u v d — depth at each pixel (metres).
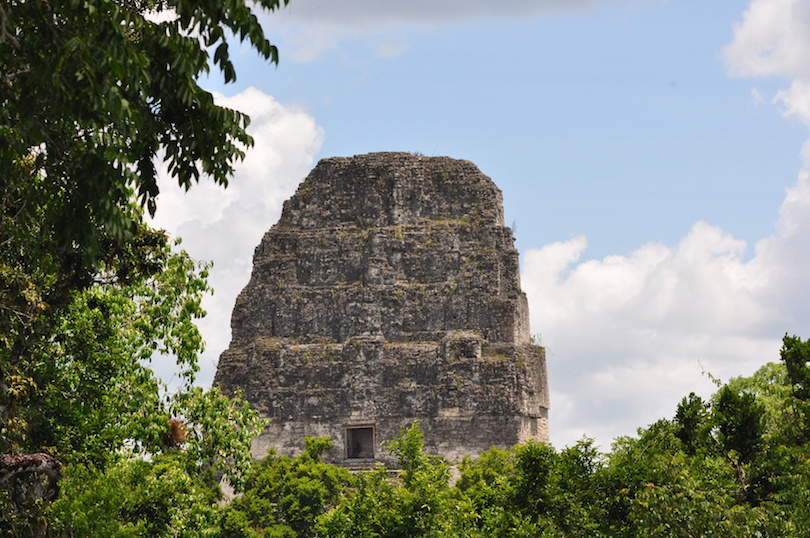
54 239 71.69
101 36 60.62
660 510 99.69
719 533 97.94
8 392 89.31
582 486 117.69
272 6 62.56
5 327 88.25
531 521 118.19
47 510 85.62
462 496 160.62
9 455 86.75
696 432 118.00
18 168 77.75
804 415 123.31
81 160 67.06
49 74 61.75
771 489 111.44
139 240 100.38
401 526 135.25
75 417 112.69
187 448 127.12
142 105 64.81
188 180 67.19
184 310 122.75
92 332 114.88
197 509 121.38
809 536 98.12
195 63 63.00
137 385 119.62
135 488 116.94
